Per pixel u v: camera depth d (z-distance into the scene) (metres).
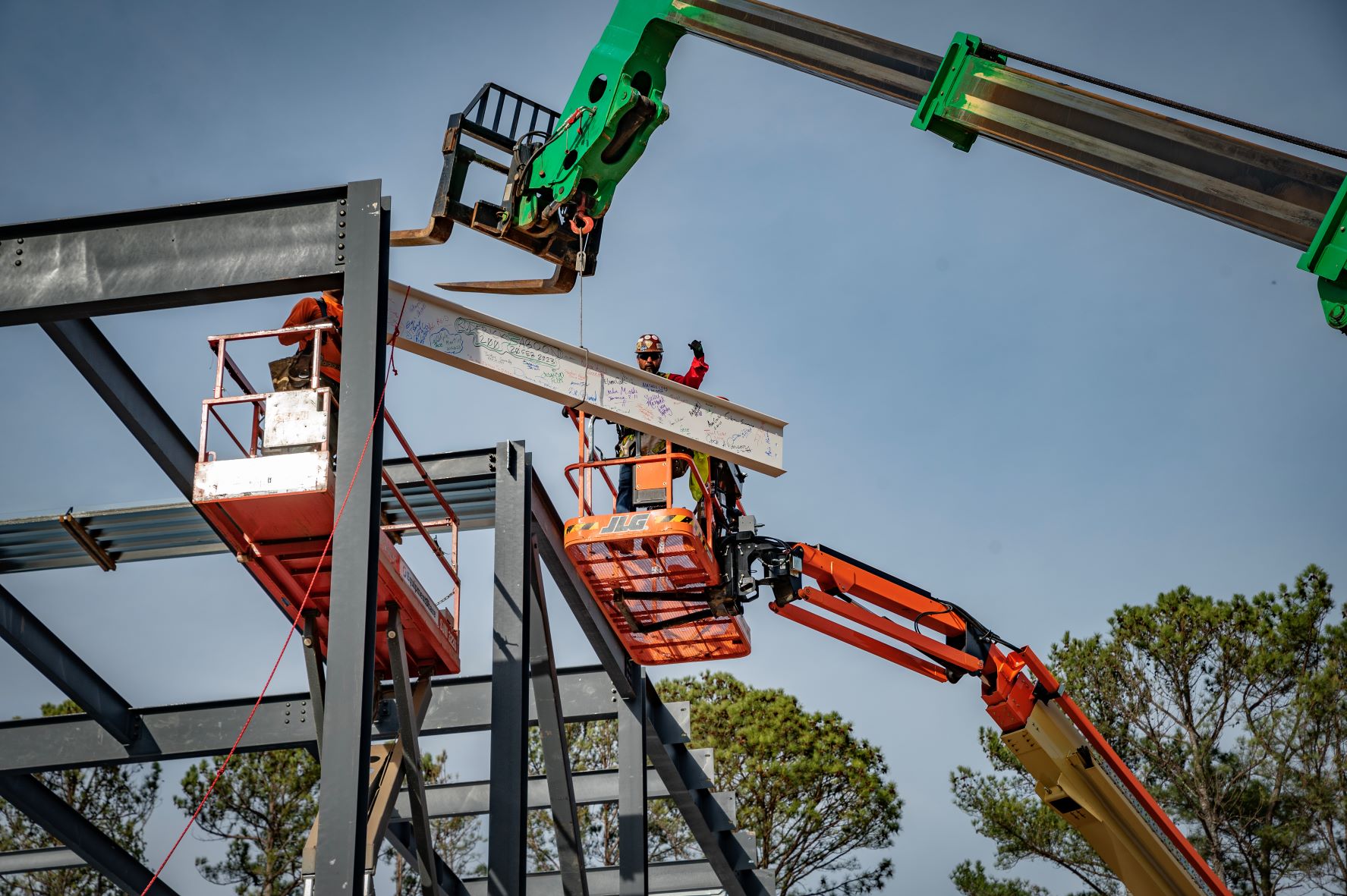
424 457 17.28
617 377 14.46
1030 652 16.66
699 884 23.80
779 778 34.34
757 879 23.20
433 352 13.67
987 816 31.39
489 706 19.05
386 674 15.28
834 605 16.52
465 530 18.67
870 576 16.75
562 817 17.39
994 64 10.36
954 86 10.49
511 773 15.14
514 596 15.99
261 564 12.72
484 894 22.27
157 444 12.96
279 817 32.38
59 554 17.39
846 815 34.16
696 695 37.59
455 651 15.29
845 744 34.78
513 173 13.22
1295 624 30.61
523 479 16.69
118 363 12.66
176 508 16.23
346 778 9.43
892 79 10.96
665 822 37.22
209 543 17.14
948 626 16.80
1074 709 16.80
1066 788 16.70
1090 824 16.84
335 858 9.23
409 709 13.59
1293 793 29.44
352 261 10.84
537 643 17.67
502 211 13.23
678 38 13.11
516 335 14.09
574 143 13.04
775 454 15.11
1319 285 8.88
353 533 10.09
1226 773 30.06
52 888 31.38
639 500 15.87
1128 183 9.68
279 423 11.67
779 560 16.48
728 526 16.88
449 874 21.98
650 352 16.19
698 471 16.28
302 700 18.44
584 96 13.24
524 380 14.02
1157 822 16.98
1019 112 10.15
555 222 13.18
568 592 17.78
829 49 11.34
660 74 13.23
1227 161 9.32
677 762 21.91
